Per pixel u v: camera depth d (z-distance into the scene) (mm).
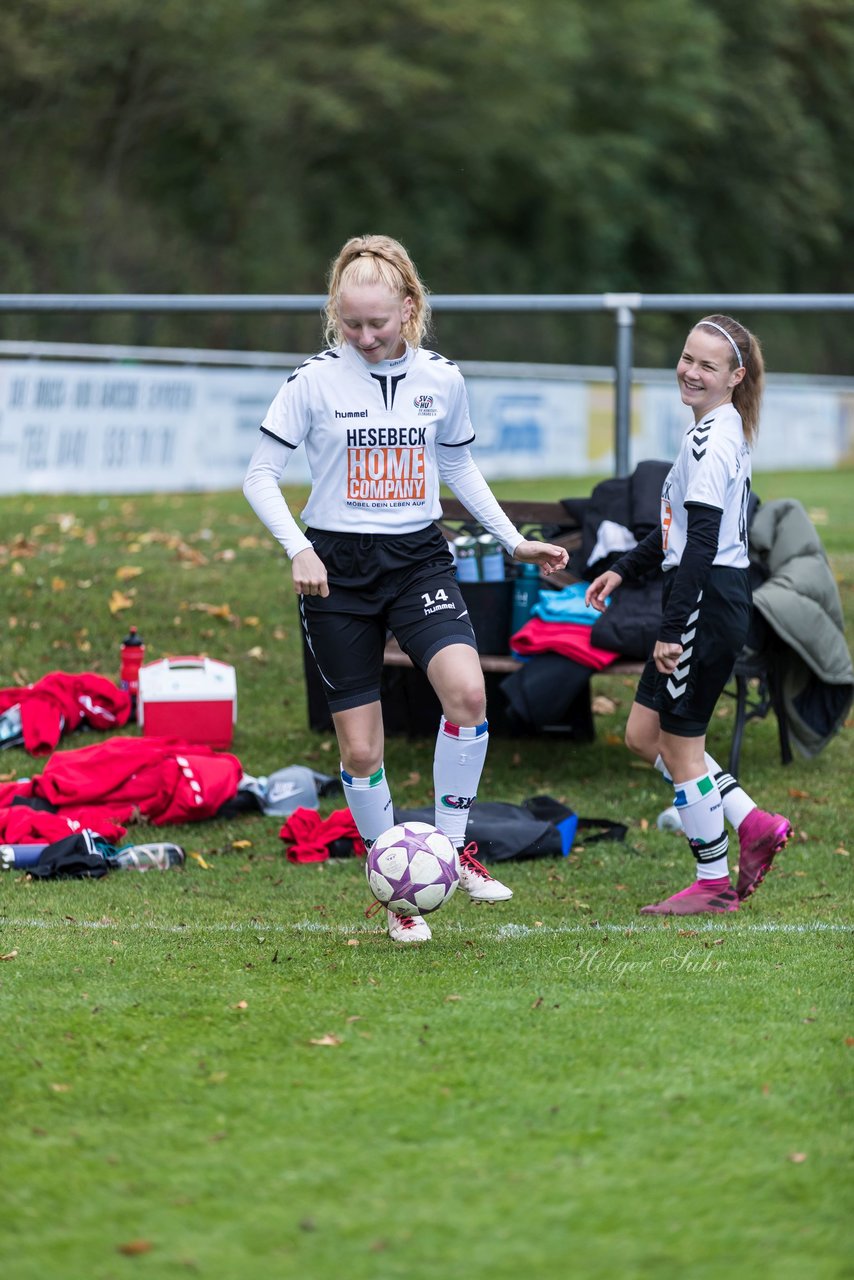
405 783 24750
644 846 21562
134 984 13688
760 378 16703
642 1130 10352
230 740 26141
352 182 106562
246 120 95062
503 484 63188
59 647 31109
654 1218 9117
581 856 20969
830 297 29016
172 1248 8797
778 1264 8586
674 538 16969
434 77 99438
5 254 82688
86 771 22547
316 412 14969
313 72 98375
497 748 26859
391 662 25609
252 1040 12117
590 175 117438
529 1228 9008
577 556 25688
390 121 104750
